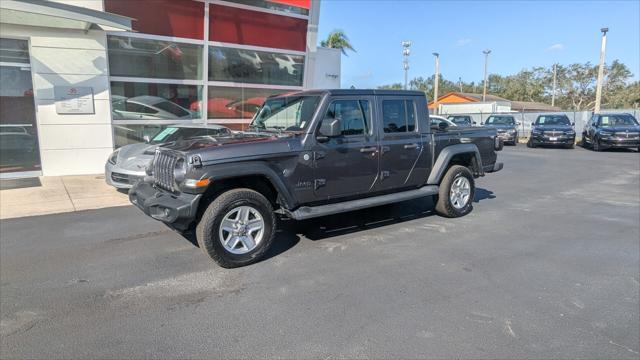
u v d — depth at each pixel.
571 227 6.56
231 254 4.79
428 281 4.45
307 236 6.01
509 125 24.62
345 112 5.62
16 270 4.79
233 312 3.78
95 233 6.20
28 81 10.45
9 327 3.54
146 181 5.64
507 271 4.73
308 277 4.57
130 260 5.10
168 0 11.74
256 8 13.35
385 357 3.09
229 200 4.72
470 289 4.26
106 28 10.76
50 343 3.29
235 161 4.72
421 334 3.40
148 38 11.59
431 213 7.34
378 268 4.82
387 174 6.06
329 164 5.41
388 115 6.07
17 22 9.73
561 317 3.69
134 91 11.66
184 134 9.22
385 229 6.37
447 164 6.72
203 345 3.25
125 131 11.64
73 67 10.55
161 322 3.61
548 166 14.31
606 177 11.82
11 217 7.07
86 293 4.19
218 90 13.17
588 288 4.29
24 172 10.61
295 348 3.21
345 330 3.47
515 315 3.72
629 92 60.00
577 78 67.88
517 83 77.81
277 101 6.07
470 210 7.37
